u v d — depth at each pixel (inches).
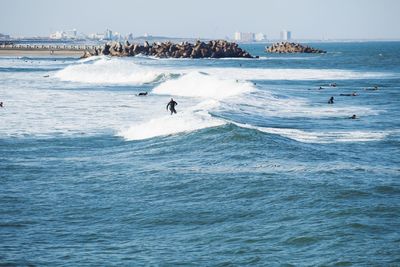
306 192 1429.6
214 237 1180.5
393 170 1738.4
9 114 3070.9
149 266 1041.5
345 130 2591.0
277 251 1083.9
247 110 3132.4
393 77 6215.6
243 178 1581.0
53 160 1945.1
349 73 6939.0
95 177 1691.7
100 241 1181.1
